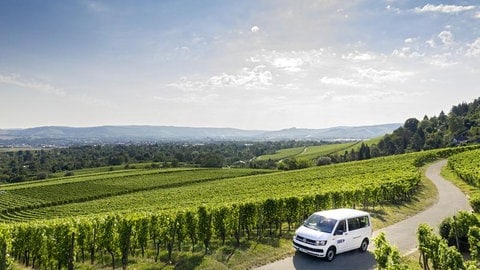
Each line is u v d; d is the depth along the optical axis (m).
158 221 18.64
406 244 20.31
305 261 17.16
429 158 88.31
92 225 18.64
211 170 117.38
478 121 158.00
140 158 179.88
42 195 83.19
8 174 143.38
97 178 102.81
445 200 37.41
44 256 17.83
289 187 58.38
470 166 56.41
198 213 19.09
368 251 19.00
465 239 18.44
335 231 17.58
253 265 16.52
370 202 35.09
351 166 88.31
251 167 139.38
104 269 16.84
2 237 14.59
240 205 21.39
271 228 25.17
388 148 156.12
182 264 16.39
